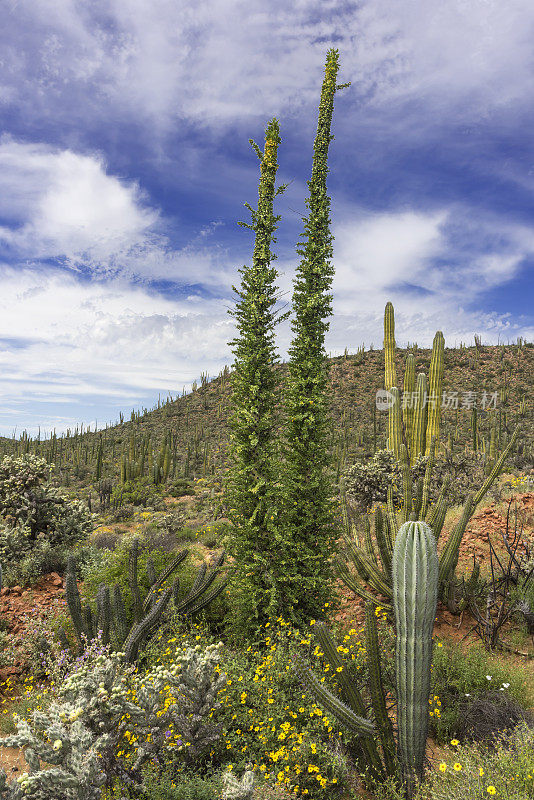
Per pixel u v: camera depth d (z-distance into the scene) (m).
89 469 53.50
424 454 15.59
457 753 3.93
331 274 8.20
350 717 3.64
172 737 4.02
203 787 3.46
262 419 7.55
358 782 3.92
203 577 7.55
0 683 6.07
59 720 3.05
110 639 5.90
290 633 6.00
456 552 7.24
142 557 8.52
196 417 81.12
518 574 7.40
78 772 2.69
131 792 3.48
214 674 4.12
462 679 5.21
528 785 3.22
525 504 11.16
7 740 2.68
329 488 7.95
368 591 8.19
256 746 4.23
